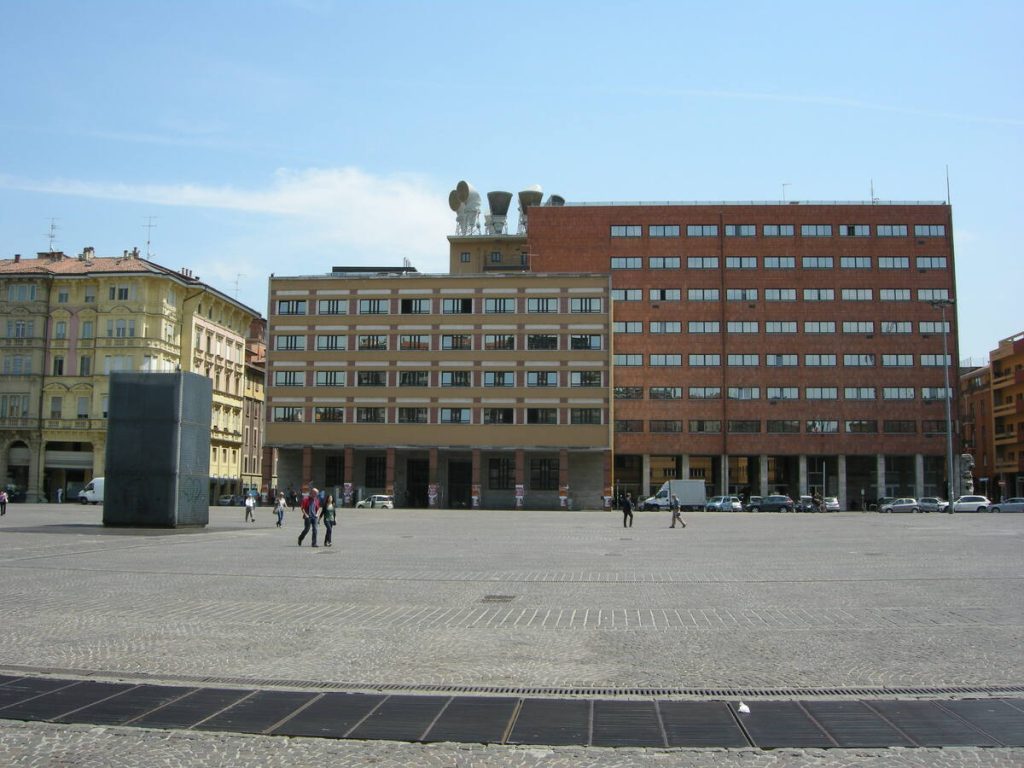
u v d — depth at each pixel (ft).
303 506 106.93
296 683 32.32
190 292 321.11
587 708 28.99
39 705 29.09
